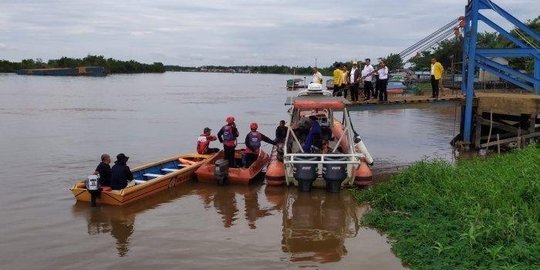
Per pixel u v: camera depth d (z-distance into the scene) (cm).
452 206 984
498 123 1931
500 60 4453
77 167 1623
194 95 6150
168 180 1337
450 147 2078
